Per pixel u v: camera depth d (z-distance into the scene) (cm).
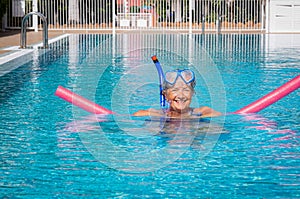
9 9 2692
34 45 1838
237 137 592
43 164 499
